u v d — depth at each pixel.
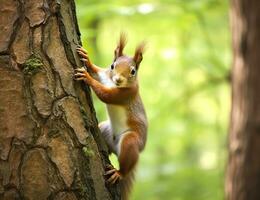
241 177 11.42
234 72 11.84
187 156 25.36
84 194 5.57
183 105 19.64
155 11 14.11
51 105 5.52
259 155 11.28
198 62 16.70
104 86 7.46
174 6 14.44
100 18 13.88
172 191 17.48
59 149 5.50
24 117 5.41
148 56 19.80
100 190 5.82
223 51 19.17
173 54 16.75
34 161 5.39
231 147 11.72
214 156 26.03
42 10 5.57
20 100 5.42
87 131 5.73
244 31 11.52
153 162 21.03
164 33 17.05
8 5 5.48
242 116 11.50
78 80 5.79
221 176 17.92
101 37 20.06
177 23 15.38
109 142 7.91
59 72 5.63
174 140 21.41
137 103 7.94
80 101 5.79
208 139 25.95
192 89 17.91
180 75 20.30
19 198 5.37
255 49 11.36
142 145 7.86
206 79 19.06
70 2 5.95
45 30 5.58
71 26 5.89
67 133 5.57
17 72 5.43
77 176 5.54
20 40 5.48
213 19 18.33
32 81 5.46
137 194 17.48
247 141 11.38
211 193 17.45
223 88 23.77
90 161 5.71
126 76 7.61
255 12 11.35
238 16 11.67
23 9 5.51
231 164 11.67
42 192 5.39
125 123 7.77
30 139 5.40
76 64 5.86
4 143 5.39
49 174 5.43
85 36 11.66
